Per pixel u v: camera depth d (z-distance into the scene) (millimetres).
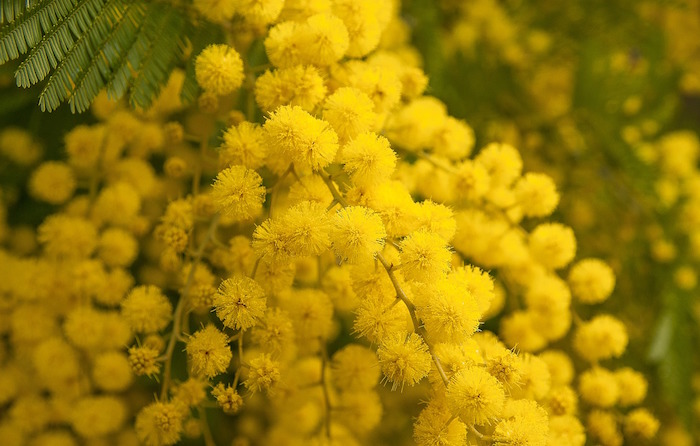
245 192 230
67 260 266
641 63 357
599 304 307
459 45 330
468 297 223
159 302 248
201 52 249
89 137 269
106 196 267
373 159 228
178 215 254
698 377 309
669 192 323
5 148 279
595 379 264
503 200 267
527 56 355
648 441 285
